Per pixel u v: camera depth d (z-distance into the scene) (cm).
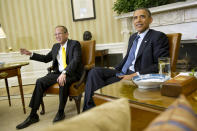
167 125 32
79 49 264
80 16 441
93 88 198
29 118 230
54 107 286
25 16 448
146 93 125
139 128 109
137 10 219
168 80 121
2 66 248
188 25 299
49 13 448
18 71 257
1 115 269
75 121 38
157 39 205
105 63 446
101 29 437
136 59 214
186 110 37
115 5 370
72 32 450
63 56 268
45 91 246
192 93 117
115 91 136
